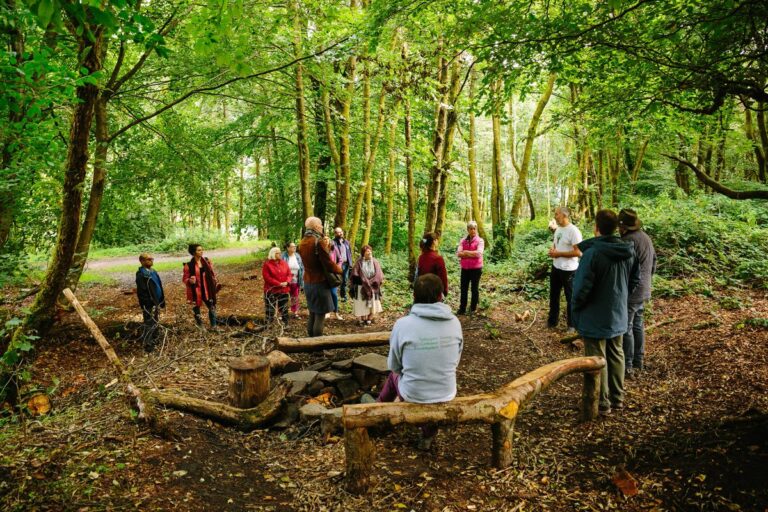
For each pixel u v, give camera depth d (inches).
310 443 150.1
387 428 120.7
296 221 641.6
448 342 125.6
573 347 246.4
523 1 161.5
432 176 423.8
